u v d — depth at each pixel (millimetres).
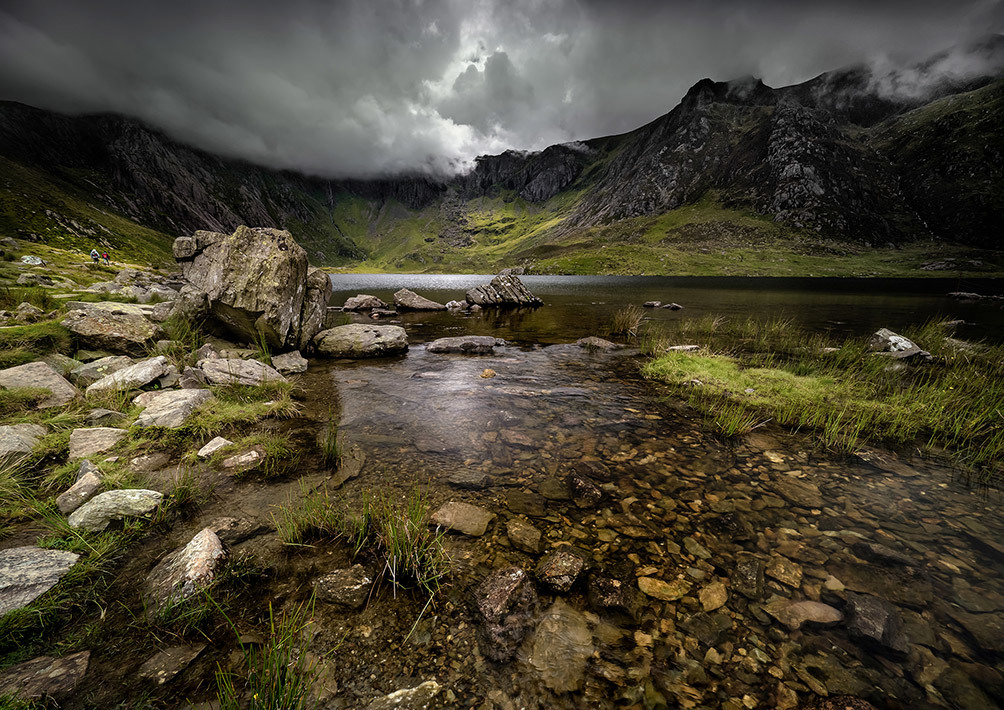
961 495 6582
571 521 5809
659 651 3777
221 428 8523
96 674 3336
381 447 8219
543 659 3680
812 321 28938
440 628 3973
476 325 28781
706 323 26859
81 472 6125
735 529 5652
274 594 4305
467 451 8109
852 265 174875
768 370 14289
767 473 7301
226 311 14883
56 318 12086
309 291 18625
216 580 4359
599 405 11117
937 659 3686
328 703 3264
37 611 3783
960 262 165500
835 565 4910
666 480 7027
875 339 18203
